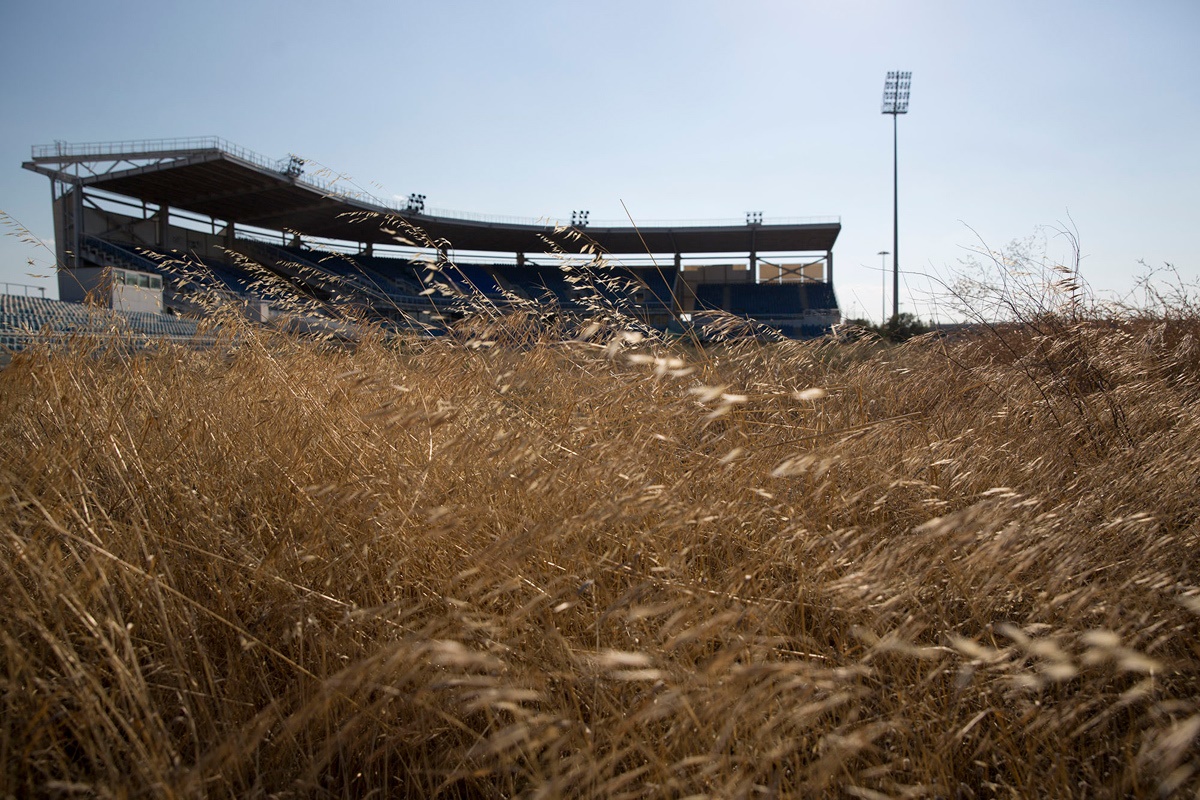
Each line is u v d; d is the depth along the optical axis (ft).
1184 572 6.87
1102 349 15.99
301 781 5.04
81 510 8.16
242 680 6.27
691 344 14.07
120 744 4.95
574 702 5.63
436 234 178.60
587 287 15.17
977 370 16.72
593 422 9.34
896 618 6.33
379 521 7.39
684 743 5.13
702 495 8.29
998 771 5.36
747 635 5.67
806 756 5.42
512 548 6.04
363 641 6.52
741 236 190.49
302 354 14.83
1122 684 5.94
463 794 5.68
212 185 139.33
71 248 121.29
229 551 7.82
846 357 21.25
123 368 12.10
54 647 5.28
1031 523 6.95
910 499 8.98
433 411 7.10
